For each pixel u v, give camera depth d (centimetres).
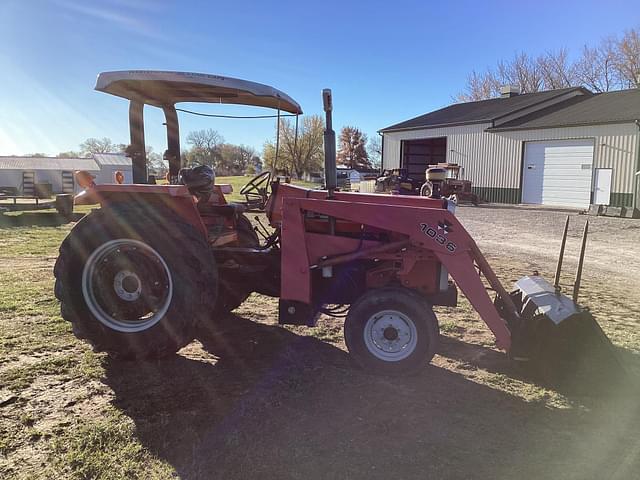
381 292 362
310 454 261
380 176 2530
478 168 2275
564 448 271
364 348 363
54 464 248
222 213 452
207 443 269
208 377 356
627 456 264
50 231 1177
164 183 498
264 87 404
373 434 282
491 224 1320
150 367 370
